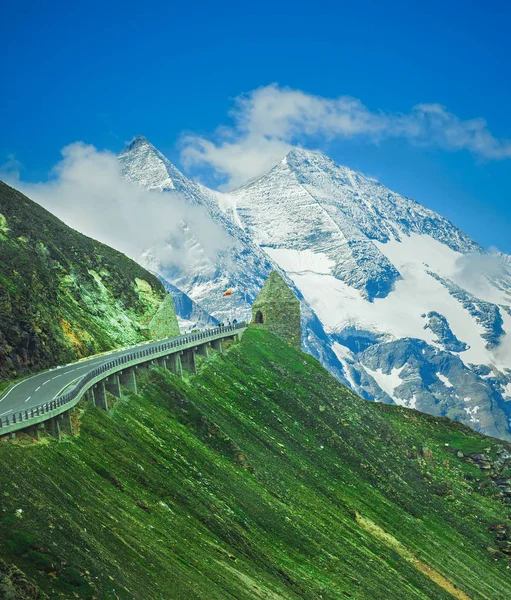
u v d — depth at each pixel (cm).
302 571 12300
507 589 16038
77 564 8319
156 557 9562
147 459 11994
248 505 13100
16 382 13488
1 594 7325
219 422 15525
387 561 14488
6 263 16325
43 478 9456
